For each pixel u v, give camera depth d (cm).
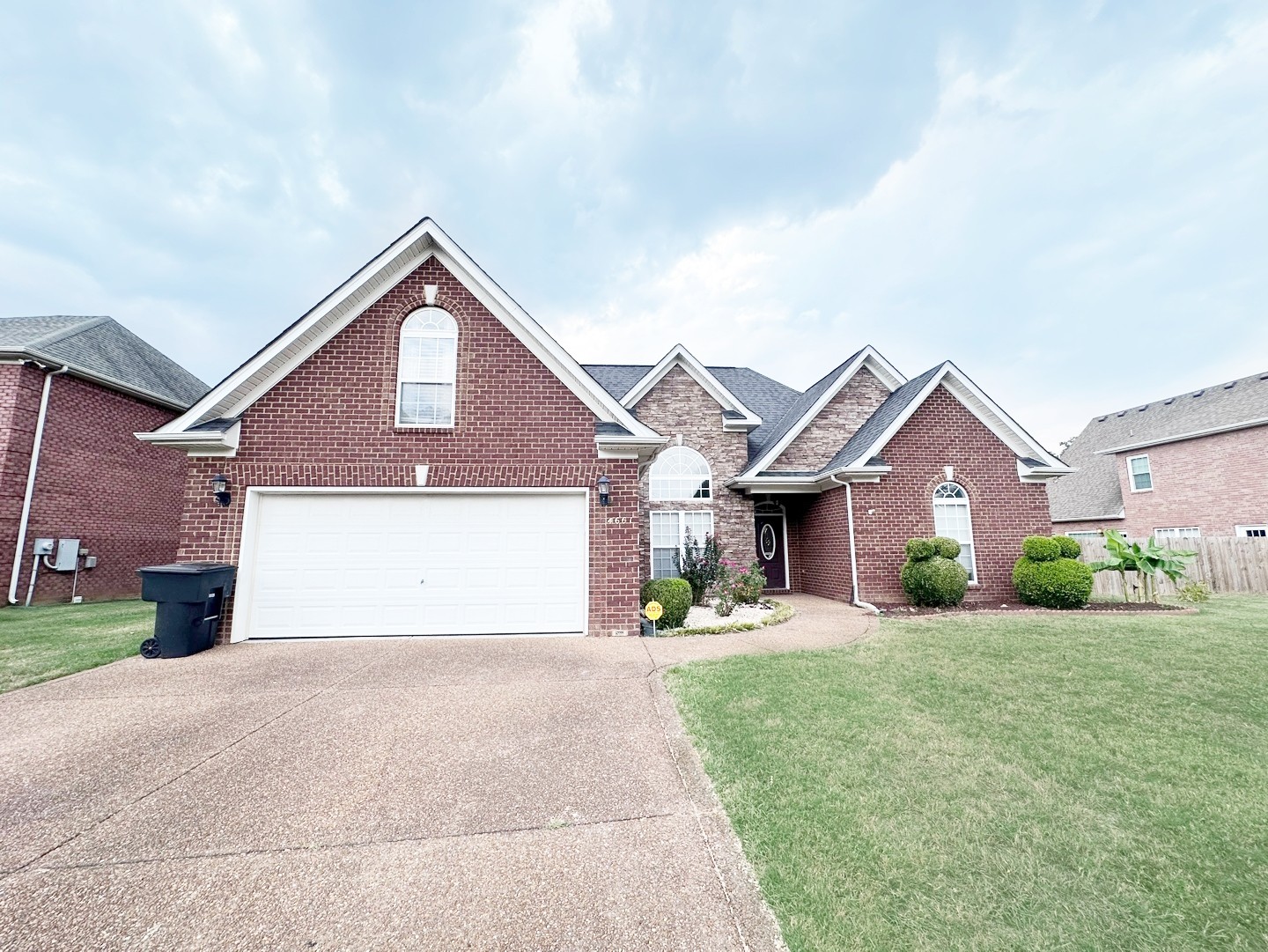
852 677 633
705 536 1473
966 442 1296
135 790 374
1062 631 884
